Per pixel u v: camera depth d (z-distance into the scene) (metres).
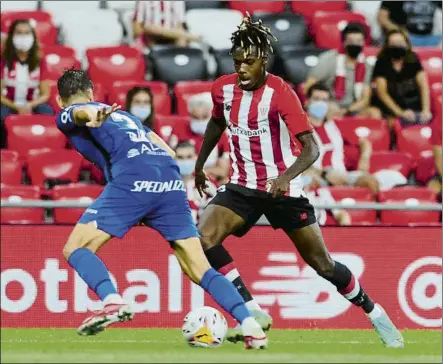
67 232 27.19
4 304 27.09
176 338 23.95
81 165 34.97
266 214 21.48
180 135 35.22
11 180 33.97
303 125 20.34
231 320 27.42
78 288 27.12
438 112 39.03
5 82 37.25
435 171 37.31
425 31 41.62
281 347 20.80
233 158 21.45
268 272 27.47
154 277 27.30
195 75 39.38
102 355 18.84
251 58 20.41
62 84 20.05
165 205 19.58
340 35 40.97
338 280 21.56
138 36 41.06
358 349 20.72
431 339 24.84
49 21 40.66
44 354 19.03
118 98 37.16
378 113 38.06
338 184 33.56
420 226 27.77
